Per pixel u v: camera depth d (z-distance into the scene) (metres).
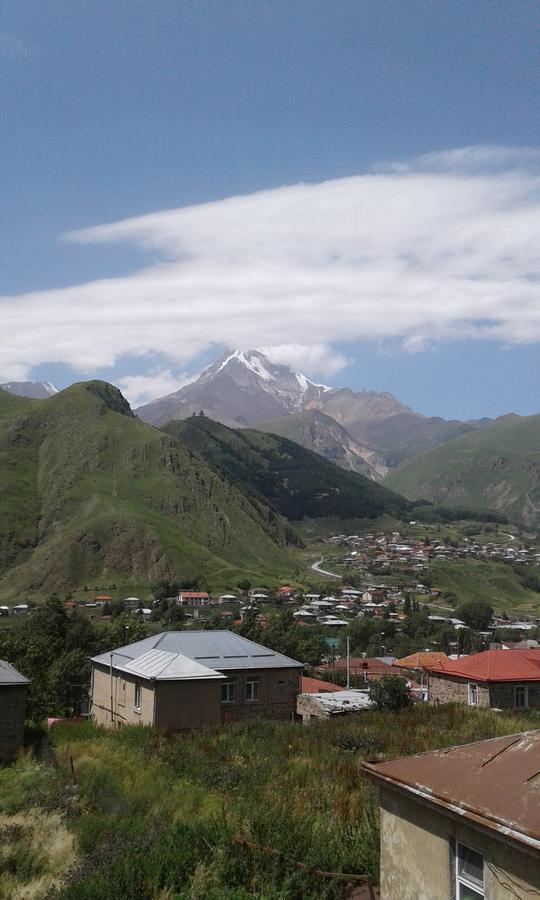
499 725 31.75
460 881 10.09
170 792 19.77
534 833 8.70
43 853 15.23
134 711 37.97
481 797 9.88
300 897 12.59
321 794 18.17
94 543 171.38
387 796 11.58
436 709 36.97
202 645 44.75
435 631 136.62
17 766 25.30
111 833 15.58
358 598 186.38
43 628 82.06
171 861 13.40
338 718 35.31
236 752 24.98
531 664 43.84
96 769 22.33
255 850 13.70
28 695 49.94
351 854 13.73
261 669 42.94
